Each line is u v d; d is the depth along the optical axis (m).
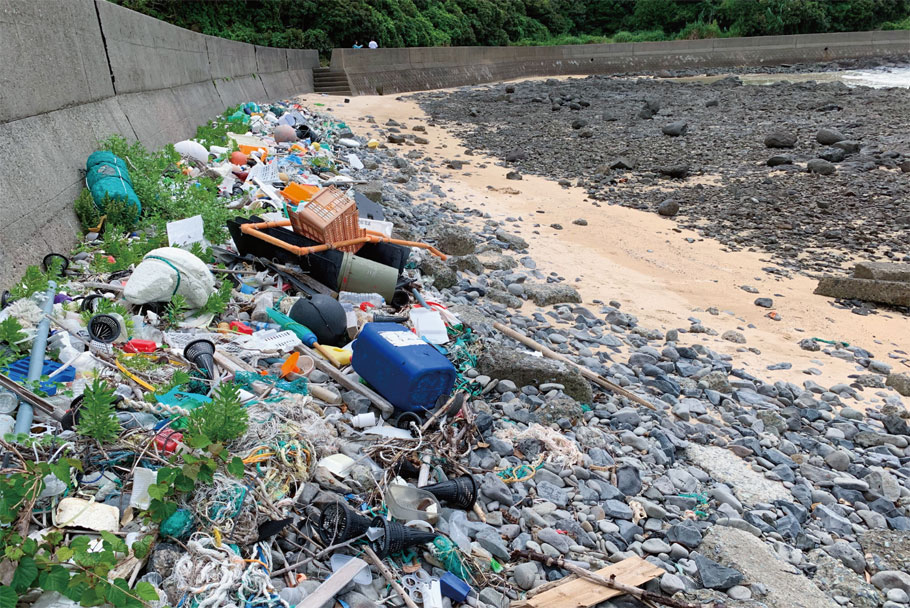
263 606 3.26
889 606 4.33
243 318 6.45
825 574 4.60
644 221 14.91
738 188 17.42
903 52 60.72
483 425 5.46
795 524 5.09
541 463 5.18
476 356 6.69
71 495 3.52
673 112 30.73
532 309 9.38
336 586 3.41
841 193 16.58
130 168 9.05
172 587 3.19
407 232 11.21
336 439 4.56
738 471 5.75
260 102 25.08
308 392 5.24
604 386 6.87
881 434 6.69
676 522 4.89
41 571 2.93
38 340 4.72
